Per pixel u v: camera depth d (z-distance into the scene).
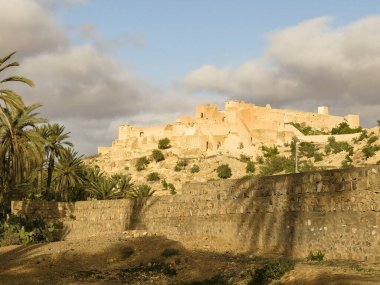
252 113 185.50
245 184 37.66
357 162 116.75
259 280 24.75
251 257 32.72
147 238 38.47
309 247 30.95
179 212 44.34
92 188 73.69
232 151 161.25
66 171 70.56
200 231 41.75
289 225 32.97
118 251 35.84
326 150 139.62
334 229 29.09
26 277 31.22
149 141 177.00
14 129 47.88
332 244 29.11
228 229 38.84
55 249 37.97
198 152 161.25
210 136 169.62
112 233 48.25
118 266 33.31
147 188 84.12
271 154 151.25
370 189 26.70
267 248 34.75
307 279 22.45
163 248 35.59
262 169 135.50
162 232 45.84
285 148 158.38
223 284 26.33
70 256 35.38
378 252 26.00
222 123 178.75
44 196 64.94
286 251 33.00
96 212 53.88
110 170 157.50
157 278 29.78
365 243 26.84
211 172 141.62
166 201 45.97
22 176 47.78
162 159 156.00
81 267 33.34
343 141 146.38
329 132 185.25
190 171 144.62
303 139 161.62
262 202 35.78
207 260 31.70
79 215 55.25
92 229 53.81
